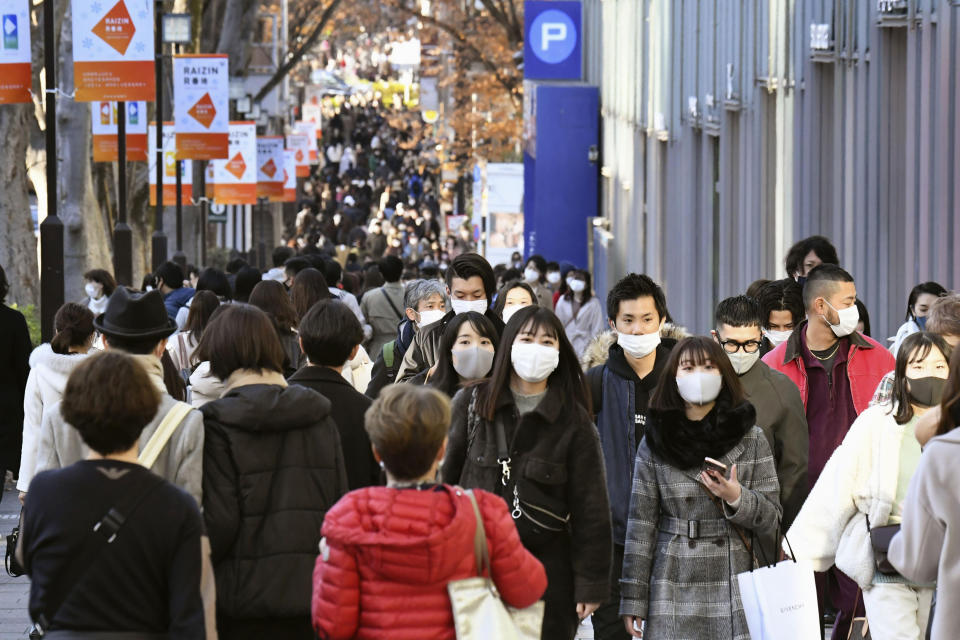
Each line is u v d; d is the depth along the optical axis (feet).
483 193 469.16
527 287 79.46
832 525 58.80
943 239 113.50
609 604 65.82
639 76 290.97
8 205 188.85
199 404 67.00
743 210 185.57
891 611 56.75
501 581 42.29
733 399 57.47
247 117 371.35
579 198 353.92
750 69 178.60
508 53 552.41
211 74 242.58
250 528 51.90
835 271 72.79
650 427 57.67
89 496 41.24
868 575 57.31
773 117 173.78
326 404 53.06
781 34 163.12
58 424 52.75
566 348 54.85
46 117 138.41
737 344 64.44
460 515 41.34
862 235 135.33
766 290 79.97
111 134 222.28
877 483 57.31
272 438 52.39
